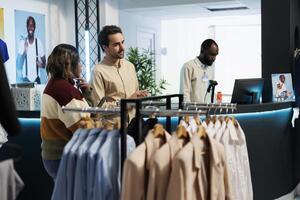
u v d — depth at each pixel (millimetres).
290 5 4695
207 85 4352
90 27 6273
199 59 4340
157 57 8258
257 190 3889
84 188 1653
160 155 1461
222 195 1626
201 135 1605
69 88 2309
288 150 4312
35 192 3598
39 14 5906
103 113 1908
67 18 6461
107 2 6312
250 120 3789
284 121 4199
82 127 1868
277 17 4758
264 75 4855
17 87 3732
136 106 1760
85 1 5941
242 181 2051
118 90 2920
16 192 1248
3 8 5250
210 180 1586
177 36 9148
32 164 3570
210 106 2254
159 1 6426
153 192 1449
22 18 5574
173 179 1431
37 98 3717
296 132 4480
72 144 1704
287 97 4285
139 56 6410
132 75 3070
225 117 2080
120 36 2889
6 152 1399
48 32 6094
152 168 1447
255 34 8828
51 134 2373
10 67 5355
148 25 7879
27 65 5664
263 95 4797
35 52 5824
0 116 1477
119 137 1724
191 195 1455
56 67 2357
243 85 3779
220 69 9195
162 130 1603
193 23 9234
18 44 5496
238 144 2039
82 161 1654
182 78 4273
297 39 5336
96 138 1714
